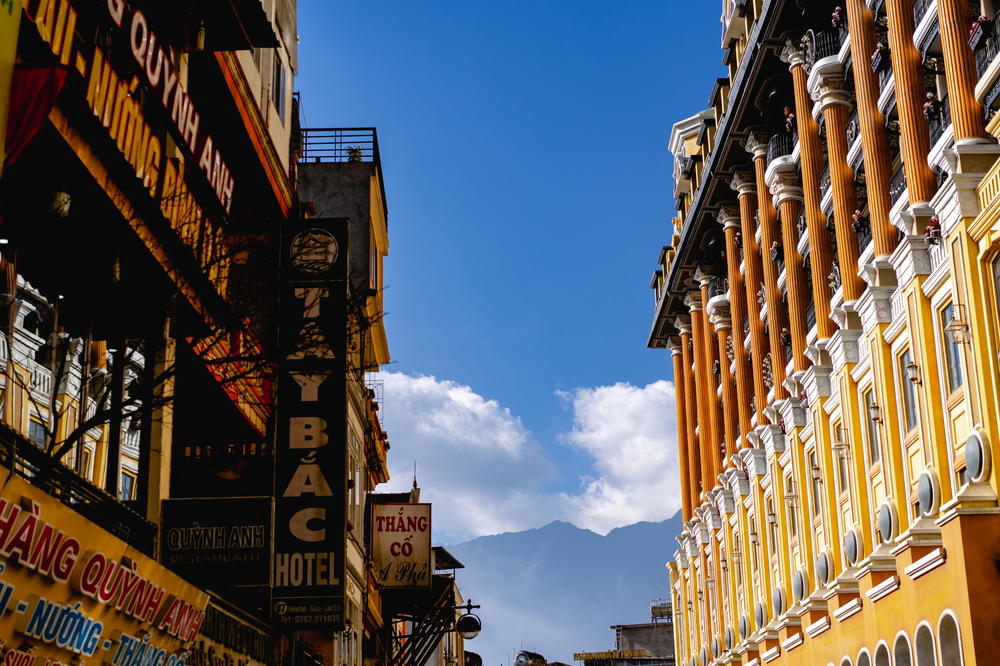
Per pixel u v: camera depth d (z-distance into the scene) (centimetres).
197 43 2044
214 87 2291
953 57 2395
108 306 1709
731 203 4775
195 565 1848
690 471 5981
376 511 4475
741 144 4325
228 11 2042
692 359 6116
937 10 2486
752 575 4278
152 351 1845
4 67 1203
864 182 3241
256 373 2497
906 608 2542
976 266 2222
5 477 1203
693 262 5450
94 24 1572
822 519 3381
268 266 2598
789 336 3997
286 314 2556
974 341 2217
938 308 2464
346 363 2534
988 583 2144
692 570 5747
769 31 3672
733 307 4709
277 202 2723
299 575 2389
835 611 3120
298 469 2458
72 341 1627
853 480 3055
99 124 1452
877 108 2970
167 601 1706
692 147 5750
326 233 2619
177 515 1861
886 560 2773
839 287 3297
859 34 3030
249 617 2292
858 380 3055
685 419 6181
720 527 5041
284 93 2991
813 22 3562
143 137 1605
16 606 1301
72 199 1535
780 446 3894
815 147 3575
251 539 1864
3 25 1200
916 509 2641
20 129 1232
